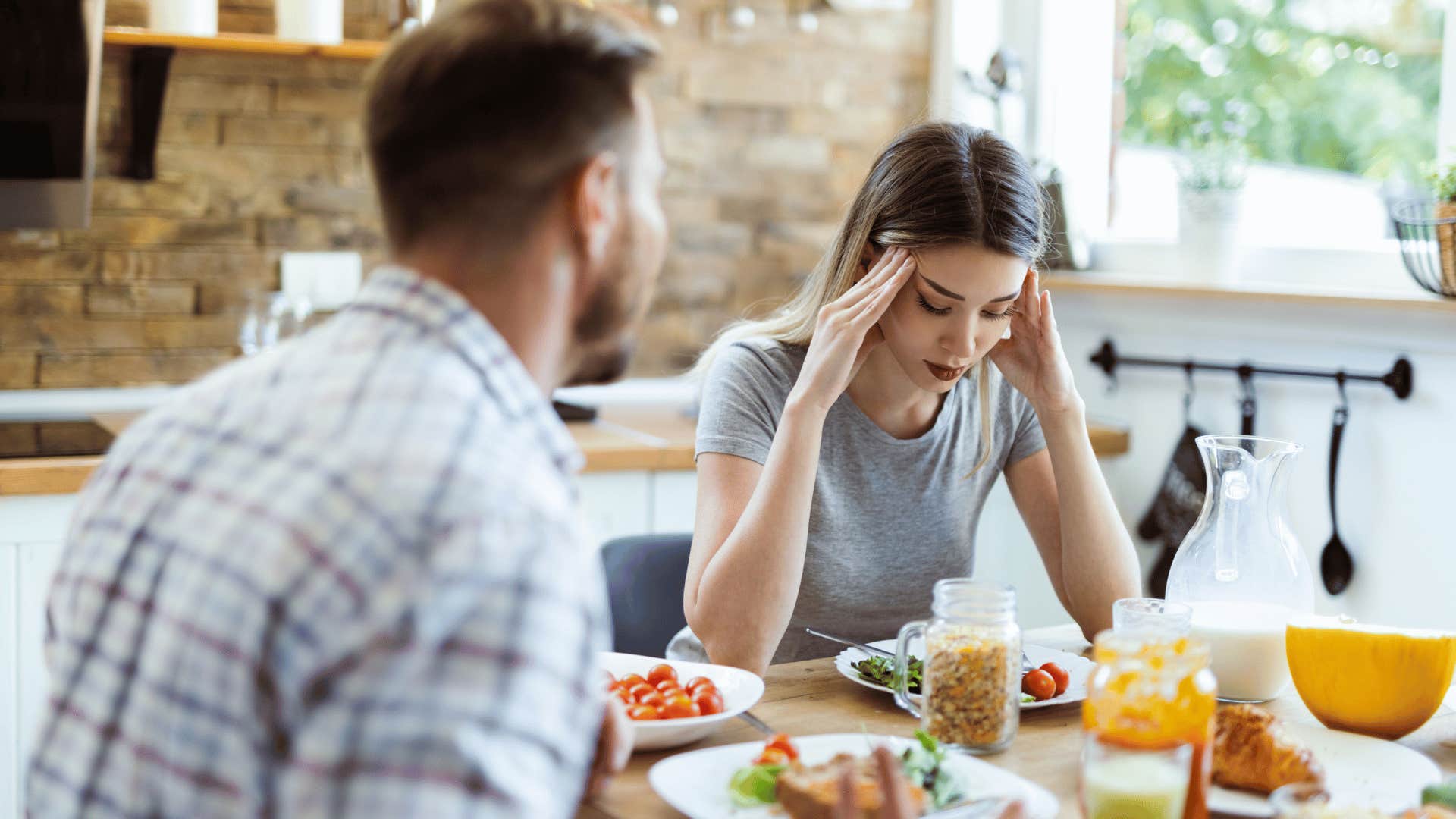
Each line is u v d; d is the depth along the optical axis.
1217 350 2.51
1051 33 3.04
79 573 0.77
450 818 0.65
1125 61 2.91
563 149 0.79
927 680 1.20
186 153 2.70
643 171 0.86
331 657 0.67
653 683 1.29
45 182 2.43
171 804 0.70
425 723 0.66
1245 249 2.62
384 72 0.81
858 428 1.74
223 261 2.75
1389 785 1.10
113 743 0.73
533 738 0.68
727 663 1.48
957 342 1.55
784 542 1.49
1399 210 2.18
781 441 1.52
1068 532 1.68
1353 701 1.22
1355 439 2.27
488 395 0.77
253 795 0.68
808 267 3.19
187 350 2.74
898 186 1.57
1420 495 2.17
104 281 2.67
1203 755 1.00
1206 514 1.43
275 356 0.81
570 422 2.78
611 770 1.06
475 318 0.78
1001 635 1.17
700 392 1.84
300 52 2.61
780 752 1.08
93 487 0.81
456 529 0.68
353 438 0.71
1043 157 3.03
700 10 3.01
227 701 0.68
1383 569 2.24
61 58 2.36
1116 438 2.67
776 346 1.74
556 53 0.79
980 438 1.81
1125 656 1.01
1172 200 2.80
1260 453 1.40
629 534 2.52
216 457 0.74
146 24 2.62
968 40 3.15
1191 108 2.68
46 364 2.64
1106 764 0.95
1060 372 1.68
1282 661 1.33
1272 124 2.62
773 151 3.12
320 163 2.81
